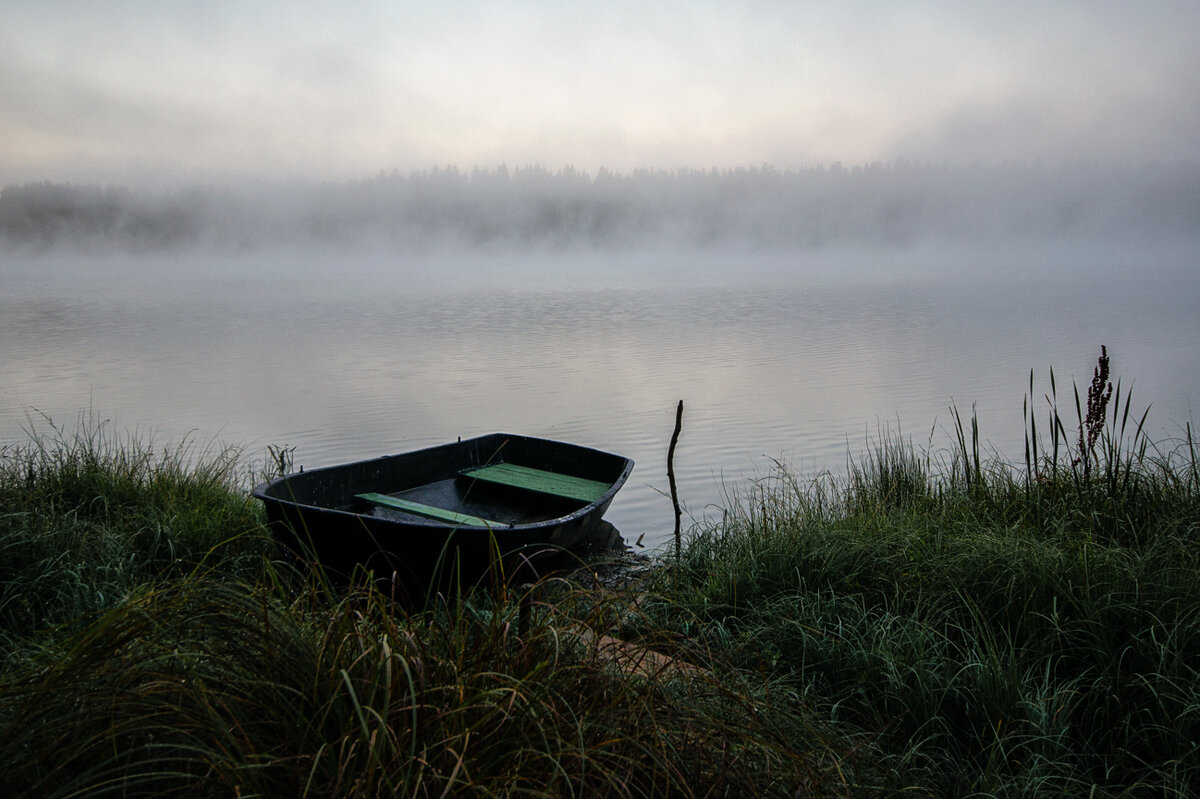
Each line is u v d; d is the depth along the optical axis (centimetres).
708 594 479
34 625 398
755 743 238
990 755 315
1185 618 361
